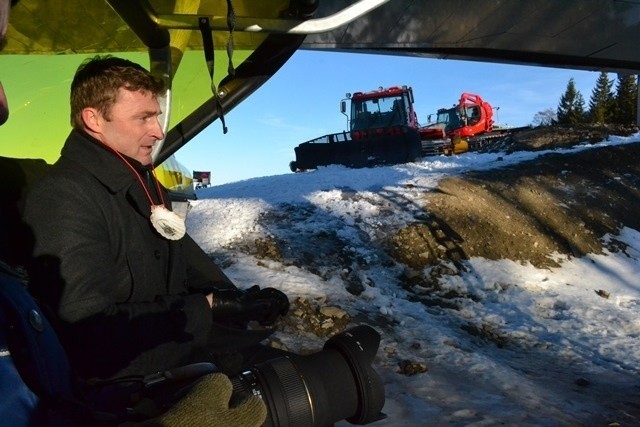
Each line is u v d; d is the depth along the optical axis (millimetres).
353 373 1676
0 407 925
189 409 1085
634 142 14867
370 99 24578
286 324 5574
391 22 4574
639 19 4793
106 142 1936
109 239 1864
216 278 2547
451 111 33719
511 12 4652
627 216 10977
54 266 1689
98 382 1455
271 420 1485
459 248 8273
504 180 10789
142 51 3932
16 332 1056
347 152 17500
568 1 4598
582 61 5430
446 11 4535
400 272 7508
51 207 1756
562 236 9484
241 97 3871
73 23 3525
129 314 1745
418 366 4996
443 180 10422
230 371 1891
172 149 3895
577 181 11656
